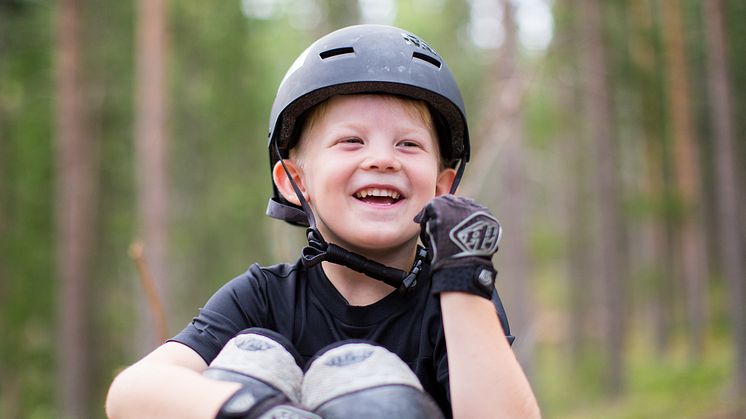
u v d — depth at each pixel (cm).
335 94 184
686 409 1440
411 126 183
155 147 1272
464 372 152
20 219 1744
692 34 1709
